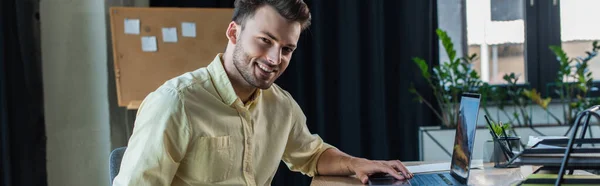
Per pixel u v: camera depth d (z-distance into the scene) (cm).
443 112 369
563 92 386
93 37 341
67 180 346
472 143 151
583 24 388
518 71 391
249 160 162
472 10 389
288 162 191
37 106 343
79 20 339
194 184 156
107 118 345
